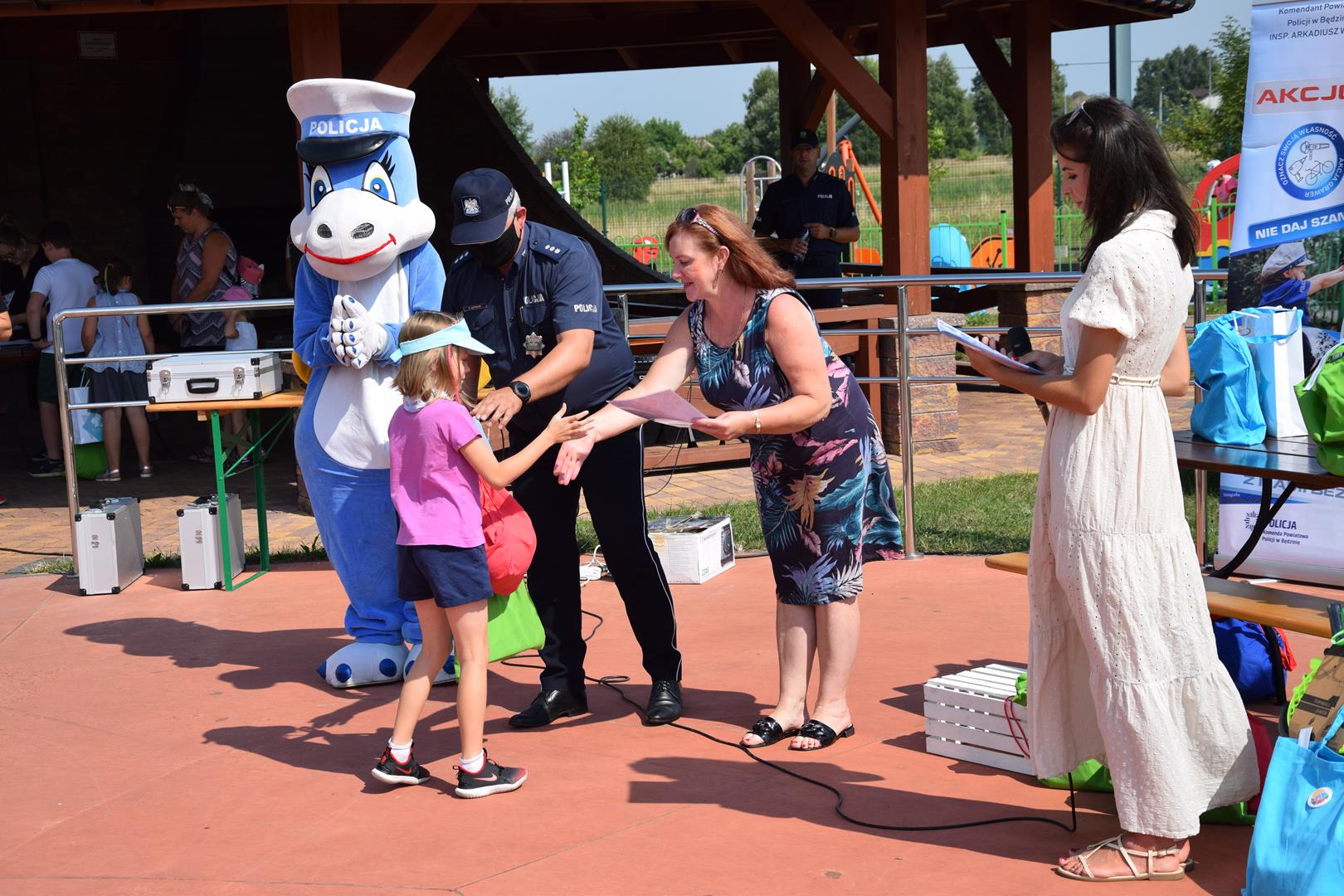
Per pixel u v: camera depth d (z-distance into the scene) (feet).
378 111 16.53
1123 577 10.71
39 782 14.21
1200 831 12.05
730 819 12.66
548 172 124.47
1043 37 36.50
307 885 11.53
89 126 52.44
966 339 11.10
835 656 14.56
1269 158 18.52
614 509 15.25
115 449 33.32
